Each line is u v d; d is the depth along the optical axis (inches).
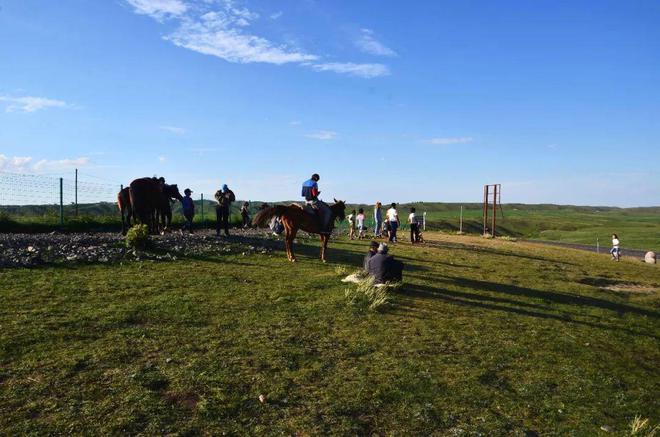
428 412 237.6
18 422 197.6
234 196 845.2
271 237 900.0
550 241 2593.5
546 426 239.0
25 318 317.1
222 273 510.3
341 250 788.6
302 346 306.3
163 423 206.1
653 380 317.1
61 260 503.2
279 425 213.3
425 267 655.1
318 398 239.9
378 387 256.7
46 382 232.5
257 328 334.0
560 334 385.1
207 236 789.9
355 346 314.0
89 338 293.3
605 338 391.9
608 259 1131.9
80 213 1059.3
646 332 426.9
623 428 246.7
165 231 871.7
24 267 467.8
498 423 234.7
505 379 287.1
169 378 246.1
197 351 284.8
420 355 308.0
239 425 210.4
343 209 663.1
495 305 458.0
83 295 384.8
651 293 640.4
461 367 296.2
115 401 219.5
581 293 570.3
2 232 832.9
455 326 375.6
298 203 631.2
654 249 2145.7
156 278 463.2
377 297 423.5
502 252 991.0
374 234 1243.2
